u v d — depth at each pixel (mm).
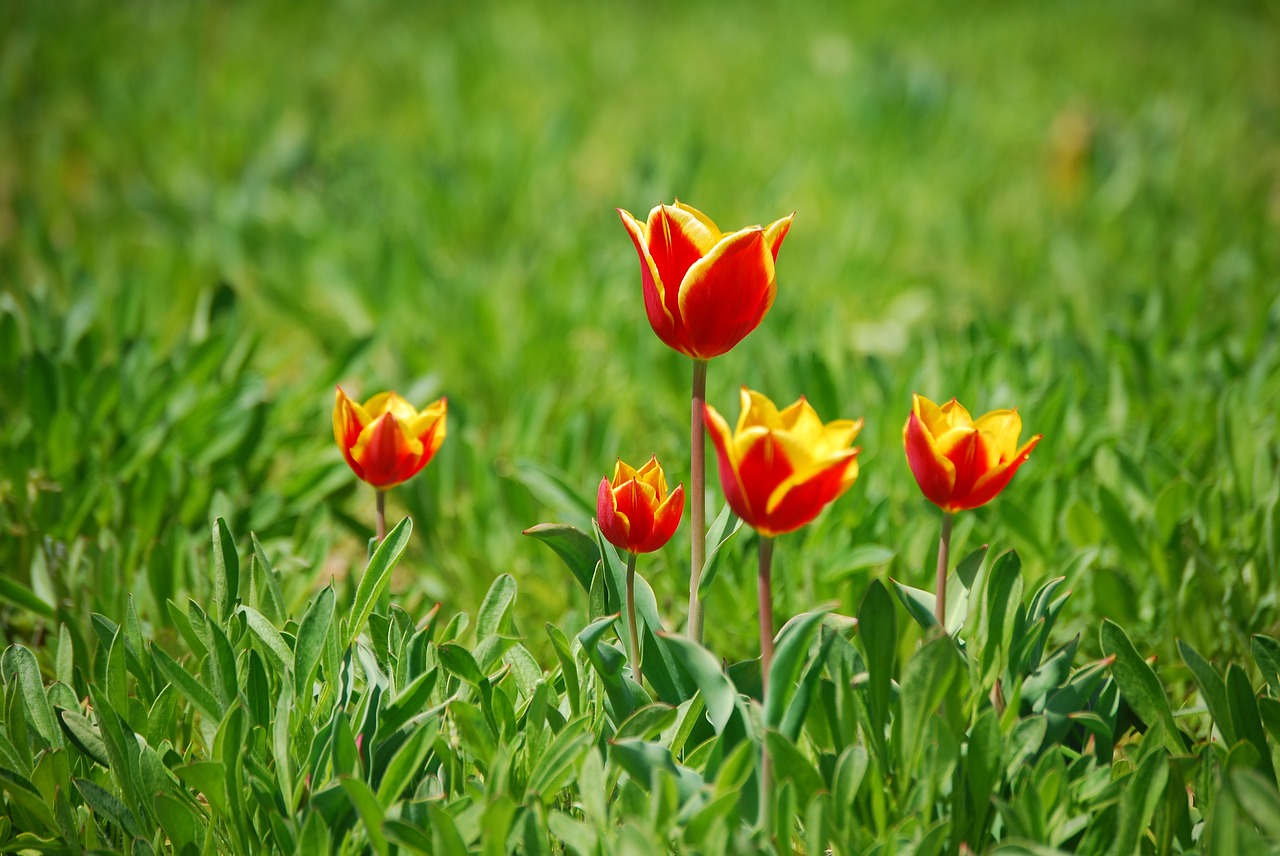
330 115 4289
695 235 1645
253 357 2385
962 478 1659
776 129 4273
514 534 1996
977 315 2465
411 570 2008
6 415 2078
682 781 1661
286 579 1915
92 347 2125
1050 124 4438
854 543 1936
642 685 1730
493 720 1706
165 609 1886
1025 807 1654
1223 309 2740
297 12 5586
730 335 1657
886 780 1688
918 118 4098
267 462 2055
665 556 1923
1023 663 1718
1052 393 2025
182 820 1676
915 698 1650
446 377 2494
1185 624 1876
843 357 2336
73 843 1696
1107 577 1888
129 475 1997
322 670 1748
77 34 4641
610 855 1646
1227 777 1655
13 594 1863
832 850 1695
